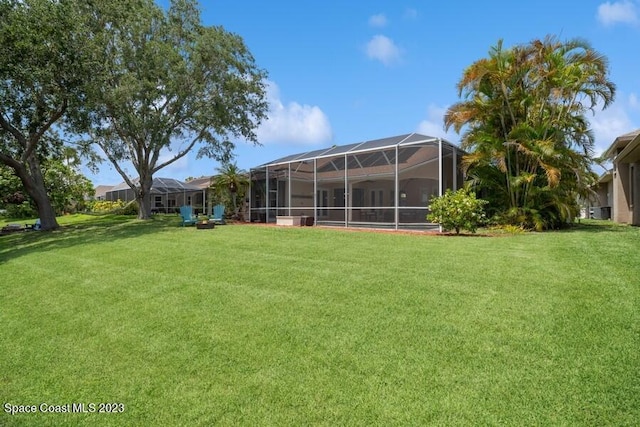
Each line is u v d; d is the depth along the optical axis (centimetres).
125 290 689
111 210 3303
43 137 1970
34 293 725
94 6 1812
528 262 726
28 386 380
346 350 402
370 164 1747
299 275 709
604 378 320
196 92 2061
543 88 1473
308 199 2062
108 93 1775
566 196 1492
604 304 478
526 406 293
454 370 350
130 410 327
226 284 679
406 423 284
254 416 306
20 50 1497
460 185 1667
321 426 288
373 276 671
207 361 401
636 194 1698
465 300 525
